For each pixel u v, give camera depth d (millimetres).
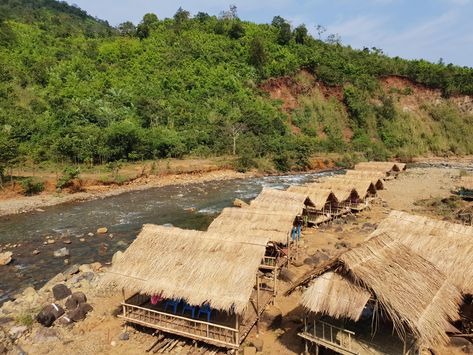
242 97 81625
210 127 69500
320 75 94250
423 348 13820
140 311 15750
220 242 15008
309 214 31016
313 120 87188
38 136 54500
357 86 95938
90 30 119062
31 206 37344
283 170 63969
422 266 13719
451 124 96062
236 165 60625
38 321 16188
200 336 13805
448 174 60062
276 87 89938
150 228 16438
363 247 13297
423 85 102688
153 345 14430
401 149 86000
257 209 22594
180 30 103000
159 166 54688
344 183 36375
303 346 14414
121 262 15109
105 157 53406
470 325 14719
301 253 23891
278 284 19406
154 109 69438
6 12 112938
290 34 104938
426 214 33938
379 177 41969
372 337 12891
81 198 41375
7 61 73750
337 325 13430
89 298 18562
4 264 23188
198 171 55969
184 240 15430
